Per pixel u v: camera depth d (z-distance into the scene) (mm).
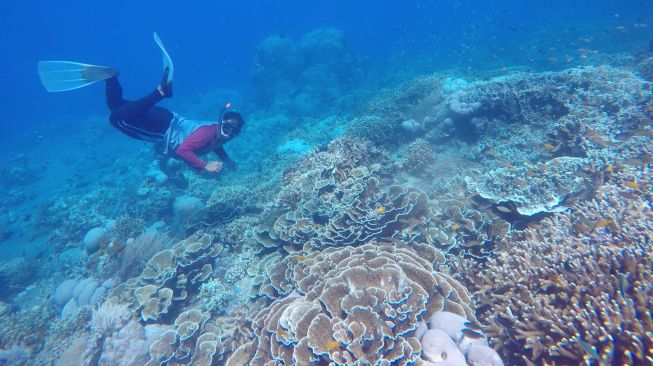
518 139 8805
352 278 4410
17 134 48094
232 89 43562
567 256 4039
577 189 5668
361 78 31297
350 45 32531
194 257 7465
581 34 27656
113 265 8648
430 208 6473
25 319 8688
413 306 3938
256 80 31312
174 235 10508
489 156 8875
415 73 28312
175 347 5512
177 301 6848
